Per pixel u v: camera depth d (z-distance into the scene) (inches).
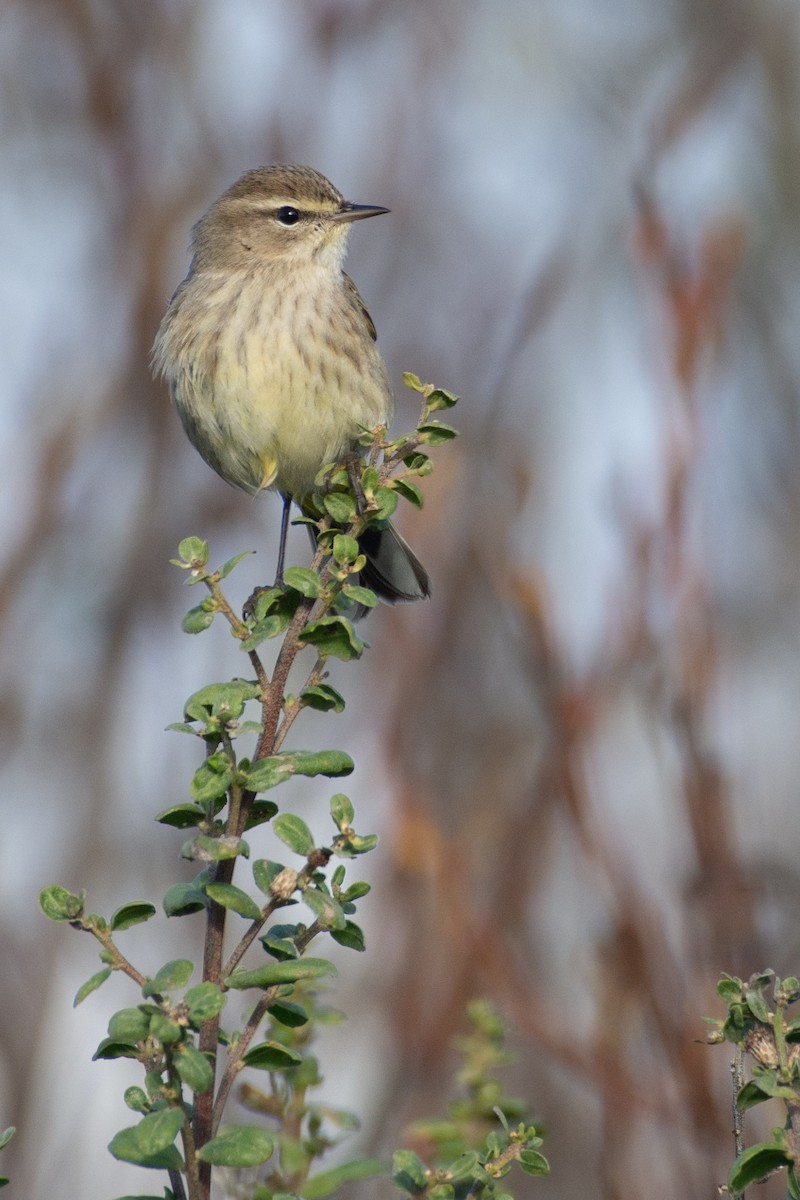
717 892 360.2
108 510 596.4
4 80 658.8
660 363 391.9
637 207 407.2
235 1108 339.0
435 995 397.4
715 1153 337.7
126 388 610.2
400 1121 382.3
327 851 194.5
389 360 623.5
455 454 510.3
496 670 483.2
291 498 469.4
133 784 562.9
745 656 607.2
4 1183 191.0
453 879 397.7
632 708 463.2
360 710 474.6
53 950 520.1
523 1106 289.0
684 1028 349.7
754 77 780.6
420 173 663.8
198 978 468.4
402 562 419.8
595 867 373.4
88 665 573.3
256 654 212.5
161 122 654.5
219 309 451.2
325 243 471.8
